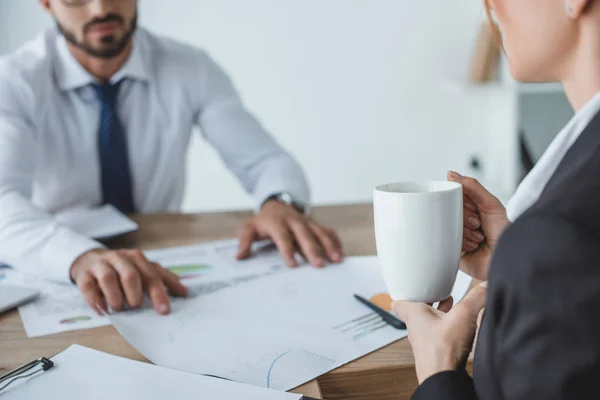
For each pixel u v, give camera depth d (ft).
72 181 4.51
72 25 3.99
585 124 1.26
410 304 1.66
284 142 8.46
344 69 8.32
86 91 4.49
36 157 4.26
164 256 3.02
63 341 2.02
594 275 0.97
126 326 2.13
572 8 1.22
